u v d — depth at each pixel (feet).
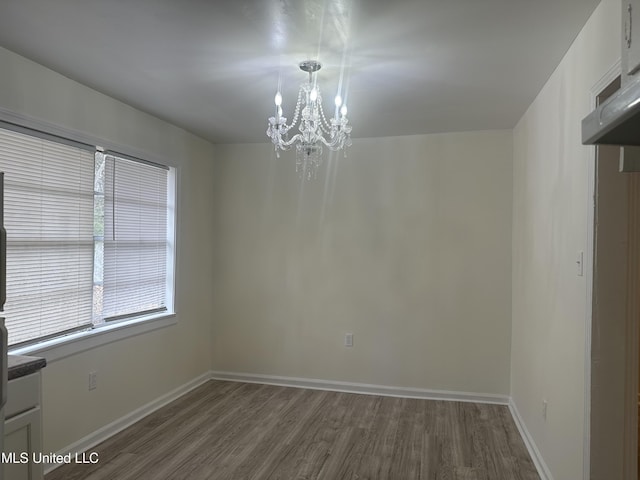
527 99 10.48
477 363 13.43
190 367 14.24
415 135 13.94
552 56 8.05
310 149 8.97
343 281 14.47
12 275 8.44
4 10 6.65
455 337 13.60
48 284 9.19
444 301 13.69
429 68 8.68
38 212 8.95
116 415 10.94
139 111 11.63
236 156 15.39
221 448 10.11
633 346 6.29
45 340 9.09
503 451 10.13
